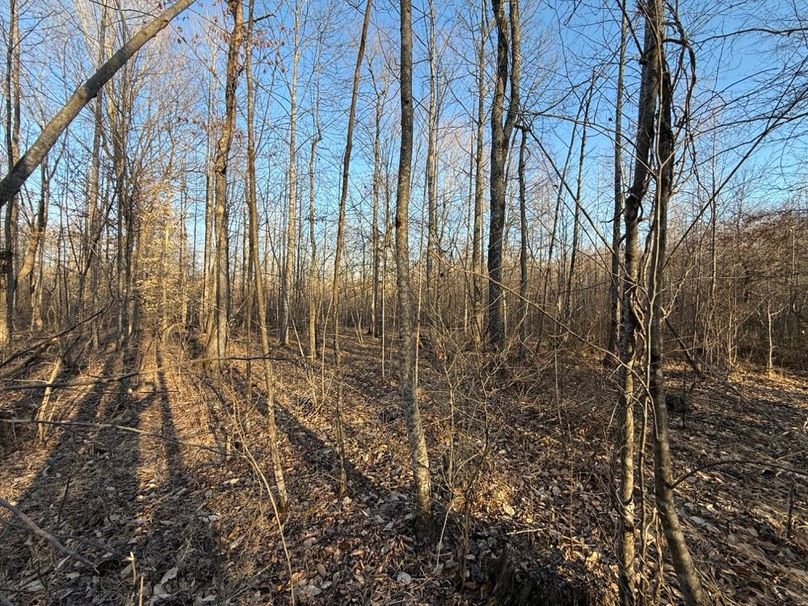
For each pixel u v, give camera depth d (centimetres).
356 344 1534
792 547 334
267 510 431
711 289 790
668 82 204
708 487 423
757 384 850
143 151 800
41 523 437
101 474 540
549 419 531
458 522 367
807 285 941
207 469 538
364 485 465
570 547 336
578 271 564
